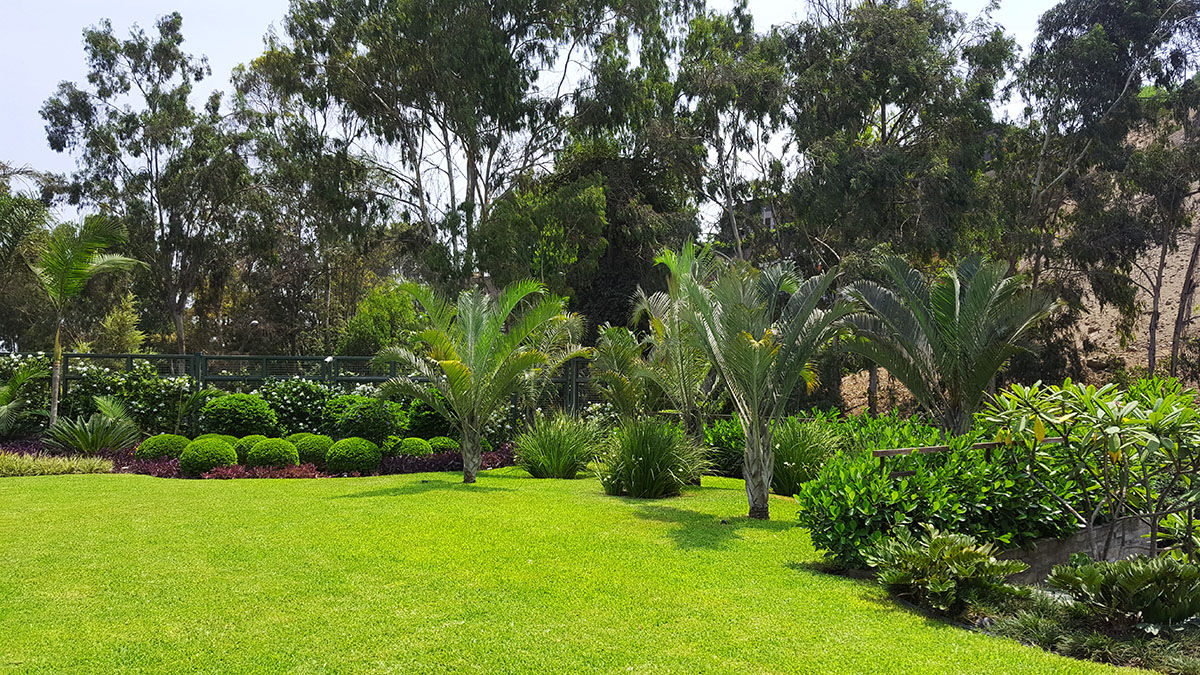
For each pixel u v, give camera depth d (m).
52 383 15.37
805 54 27.45
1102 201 27.52
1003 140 28.20
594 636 4.73
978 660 4.38
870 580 6.27
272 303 41.47
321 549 6.83
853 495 6.50
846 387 32.47
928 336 14.09
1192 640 4.63
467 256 28.39
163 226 34.34
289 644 4.50
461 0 28.77
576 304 29.45
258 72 34.22
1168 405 6.27
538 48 31.33
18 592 5.44
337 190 30.39
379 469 13.86
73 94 33.50
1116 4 26.20
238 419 15.10
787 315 9.38
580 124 30.92
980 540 6.91
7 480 11.27
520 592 5.64
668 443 11.02
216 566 6.21
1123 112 26.48
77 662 4.19
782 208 30.56
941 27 27.02
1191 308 30.98
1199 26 26.02
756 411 8.96
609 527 8.08
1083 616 4.99
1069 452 7.12
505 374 11.91
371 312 31.91
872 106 27.58
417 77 30.33
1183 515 7.45
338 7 30.11
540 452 13.34
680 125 29.17
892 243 25.17
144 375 17.06
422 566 6.31
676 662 4.32
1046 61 27.00
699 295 9.49
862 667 4.27
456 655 4.38
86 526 7.70
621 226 30.48
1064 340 27.50
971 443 7.59
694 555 6.95
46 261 14.43
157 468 13.16
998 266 13.89
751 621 5.06
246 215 35.38
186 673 4.07
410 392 12.05
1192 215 27.89
